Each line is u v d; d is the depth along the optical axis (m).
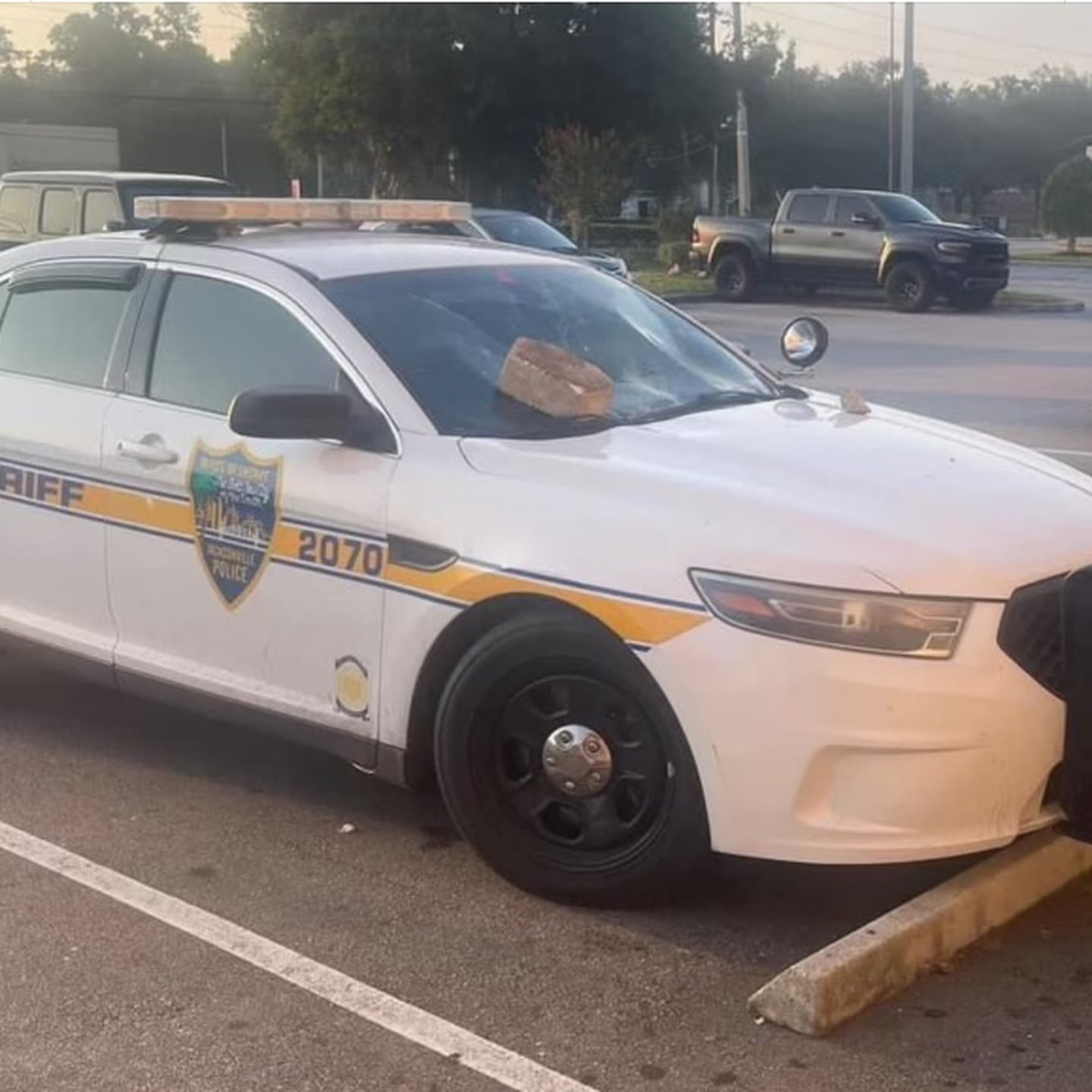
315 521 4.62
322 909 4.40
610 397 4.80
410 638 4.43
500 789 4.40
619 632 4.04
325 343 4.83
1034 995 3.88
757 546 3.94
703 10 49.56
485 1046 3.70
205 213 5.32
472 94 47.41
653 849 4.16
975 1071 3.57
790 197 27.86
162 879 4.61
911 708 3.80
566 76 47.97
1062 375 16.80
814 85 81.38
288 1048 3.70
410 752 4.54
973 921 4.09
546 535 4.19
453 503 4.37
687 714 3.97
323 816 5.07
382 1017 3.83
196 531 4.94
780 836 3.92
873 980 3.82
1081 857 4.41
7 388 5.58
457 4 46.19
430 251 5.45
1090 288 32.22
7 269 5.82
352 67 46.94
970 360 18.42
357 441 4.62
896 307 26.33
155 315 5.27
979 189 93.44
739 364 5.59
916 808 3.85
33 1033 3.77
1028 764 3.92
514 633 4.24
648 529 4.08
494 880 4.58
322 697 4.71
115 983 4.00
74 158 28.06
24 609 5.57
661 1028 3.77
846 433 4.82
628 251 43.03
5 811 5.12
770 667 3.86
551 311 5.30
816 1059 3.62
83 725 5.91
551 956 4.12
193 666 5.05
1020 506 4.28
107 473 5.18
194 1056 3.67
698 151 58.97
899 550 3.92
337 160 50.53
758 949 4.16
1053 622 3.98
